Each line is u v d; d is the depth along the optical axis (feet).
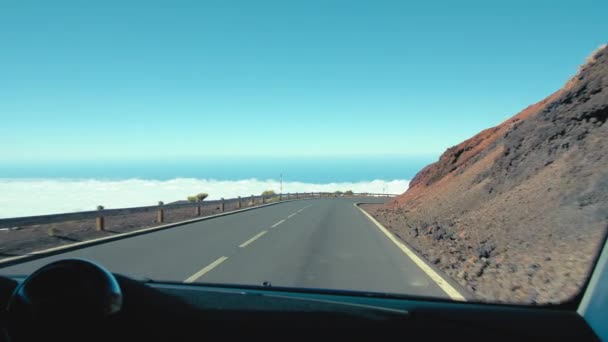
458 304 11.68
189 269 28.84
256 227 61.00
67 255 35.63
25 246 39.78
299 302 11.37
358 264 30.50
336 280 25.00
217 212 96.84
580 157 40.40
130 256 34.68
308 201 187.62
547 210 35.04
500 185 55.31
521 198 43.27
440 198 79.87
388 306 11.22
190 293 12.14
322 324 9.57
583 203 31.04
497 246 34.12
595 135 42.24
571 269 21.80
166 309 8.60
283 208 119.96
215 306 10.62
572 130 47.88
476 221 47.42
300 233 52.60
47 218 45.14
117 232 52.11
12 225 40.75
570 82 59.00
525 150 55.62
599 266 10.18
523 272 24.57
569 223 29.81
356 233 52.65
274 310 10.51
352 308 10.96
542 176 44.73
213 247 39.99
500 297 20.62
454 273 28.07
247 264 30.66
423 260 32.35
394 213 96.22
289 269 28.66
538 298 19.33
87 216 51.03
